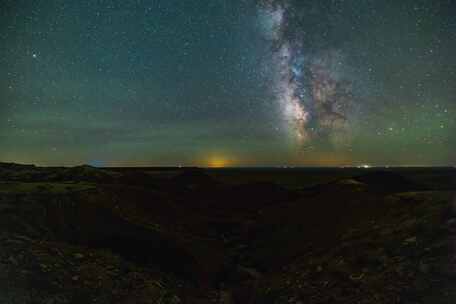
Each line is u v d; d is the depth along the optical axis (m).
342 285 10.69
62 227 14.84
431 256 9.99
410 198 16.36
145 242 15.92
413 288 8.82
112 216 16.52
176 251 16.12
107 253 13.74
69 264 10.84
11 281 8.58
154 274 13.42
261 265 18.41
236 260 19.62
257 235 23.81
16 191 16.33
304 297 11.02
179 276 14.91
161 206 23.78
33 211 14.59
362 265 11.53
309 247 17.83
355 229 16.34
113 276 11.26
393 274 9.96
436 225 11.70
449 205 12.67
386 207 17.03
